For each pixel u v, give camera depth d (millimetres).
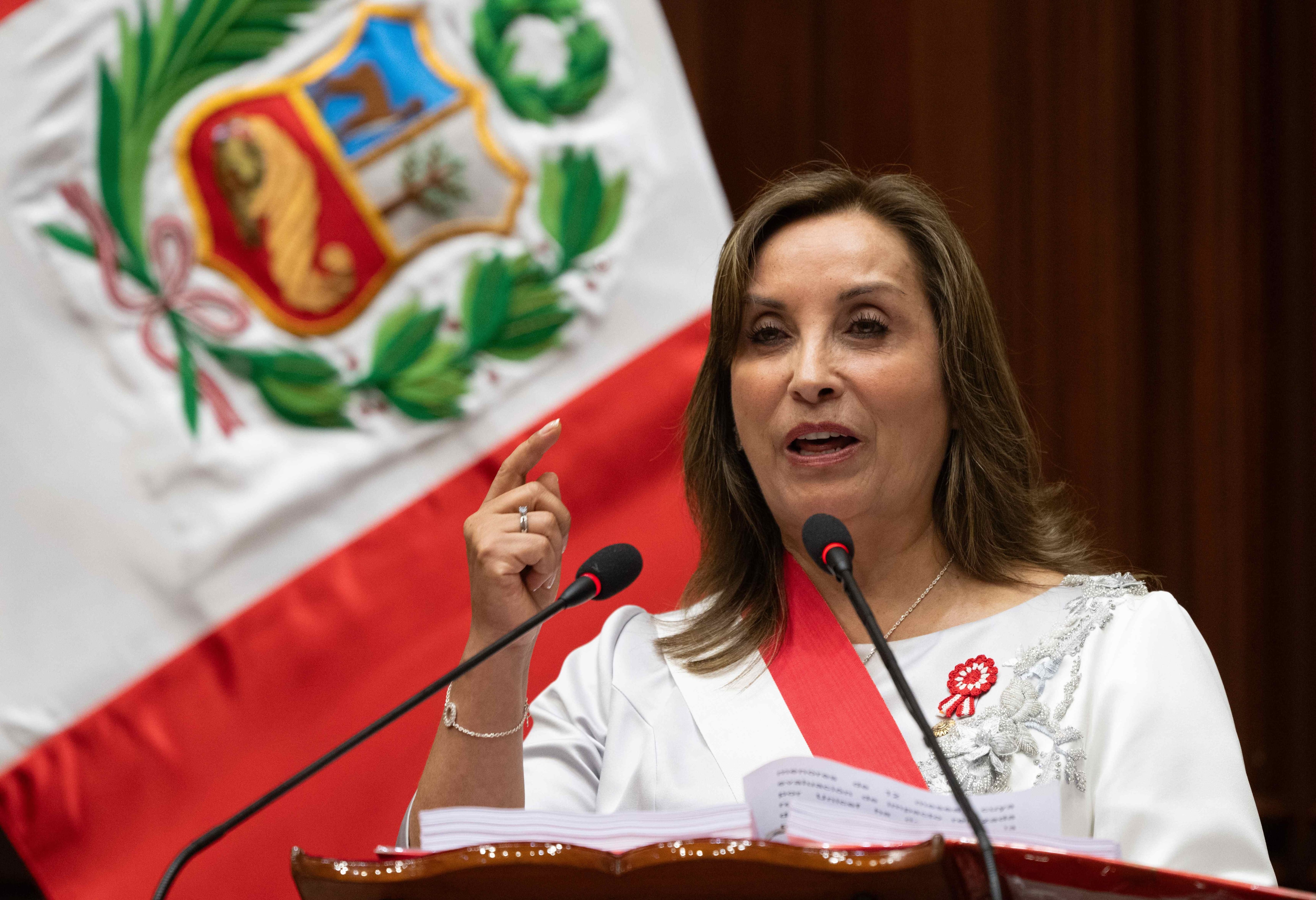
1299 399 14211
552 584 6793
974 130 14344
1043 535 7449
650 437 10828
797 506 6973
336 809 9734
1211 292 14383
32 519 9398
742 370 7227
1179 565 14289
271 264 10102
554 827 4730
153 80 9938
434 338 10438
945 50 14398
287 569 9891
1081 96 14422
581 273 10812
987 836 4312
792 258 7160
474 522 6762
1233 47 14477
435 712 10039
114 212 9758
